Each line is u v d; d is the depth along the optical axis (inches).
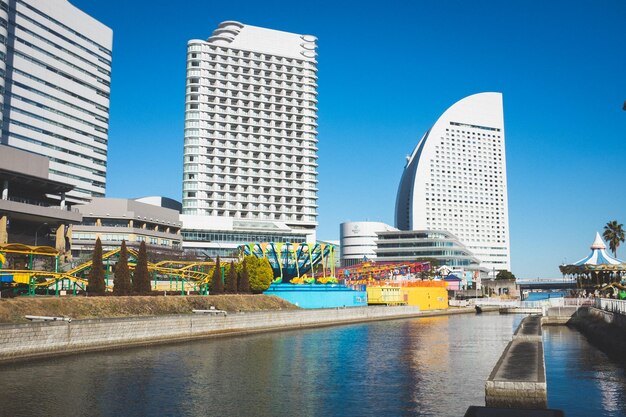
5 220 4306.1
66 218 4712.1
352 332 3631.9
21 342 2123.5
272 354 2460.6
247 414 1428.4
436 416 1403.8
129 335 2623.0
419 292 6373.0
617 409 1443.2
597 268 4694.9
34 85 6496.1
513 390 1318.9
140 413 1429.6
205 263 4389.8
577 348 2630.4
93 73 7460.6
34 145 6461.6
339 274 6505.9
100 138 7539.4
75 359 2208.4
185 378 1871.3
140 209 6801.2
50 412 1429.6
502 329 3907.5
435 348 2733.8
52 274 3070.9
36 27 6555.1
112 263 4862.2
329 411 1456.7
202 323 3105.3
